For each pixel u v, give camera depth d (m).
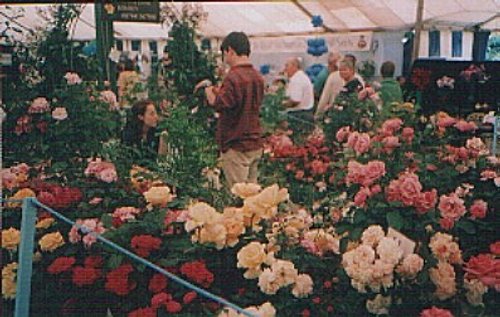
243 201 2.14
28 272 1.98
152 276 2.01
